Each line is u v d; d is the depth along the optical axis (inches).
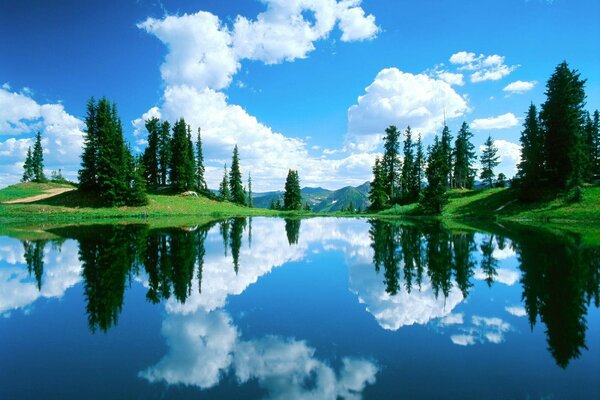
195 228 1393.9
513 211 1905.8
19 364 258.5
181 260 681.0
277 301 418.6
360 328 329.7
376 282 515.2
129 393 216.5
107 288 475.5
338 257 740.7
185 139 3129.9
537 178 1934.1
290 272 589.0
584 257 674.2
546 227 1350.9
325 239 1070.4
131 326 335.0
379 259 709.9
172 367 251.1
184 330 324.2
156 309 386.9
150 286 486.6
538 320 346.6
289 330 323.9
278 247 893.2
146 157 3255.4
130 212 2313.0
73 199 2340.1
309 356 268.7
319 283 509.7
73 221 1748.3
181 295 442.9
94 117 2479.1
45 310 383.9
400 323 342.0
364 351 278.2
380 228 1433.3
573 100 1883.6
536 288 463.2
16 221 1729.8
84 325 338.3
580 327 325.7
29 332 320.8
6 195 2623.0
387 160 3196.4
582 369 247.0
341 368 249.9
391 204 3038.9
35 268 598.5
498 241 933.2
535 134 2118.6
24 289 469.4
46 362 261.3
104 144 2409.0
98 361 263.0
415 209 2469.2
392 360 261.9
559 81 1929.1
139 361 262.1
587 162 1957.4
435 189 2253.9
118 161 2436.0
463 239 999.6
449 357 266.8
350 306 399.2
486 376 237.0
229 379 234.1
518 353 273.1
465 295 440.1
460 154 2972.4
